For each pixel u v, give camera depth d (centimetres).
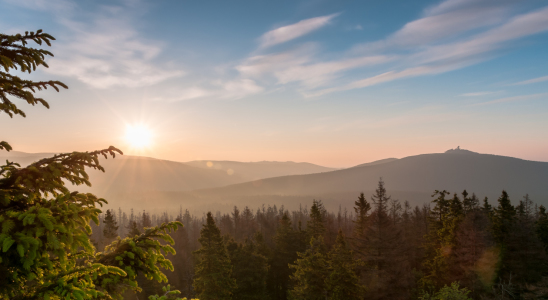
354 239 3475
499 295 2741
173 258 5131
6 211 405
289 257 4416
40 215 366
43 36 475
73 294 372
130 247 514
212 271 2919
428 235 4081
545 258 3556
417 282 3244
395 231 3166
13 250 362
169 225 559
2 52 452
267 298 3650
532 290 3077
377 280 2798
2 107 424
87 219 439
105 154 495
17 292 387
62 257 390
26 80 466
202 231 3020
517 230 3509
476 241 3044
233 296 3297
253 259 3541
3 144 446
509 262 3145
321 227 4791
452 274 2984
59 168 435
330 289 2444
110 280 464
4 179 426
